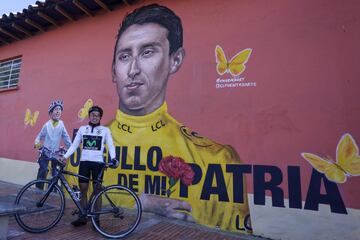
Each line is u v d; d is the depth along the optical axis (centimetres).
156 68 648
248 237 501
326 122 479
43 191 488
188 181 579
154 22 668
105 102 711
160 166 612
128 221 520
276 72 528
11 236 433
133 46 685
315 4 512
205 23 609
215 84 580
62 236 448
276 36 537
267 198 505
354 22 482
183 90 611
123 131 669
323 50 497
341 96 475
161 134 623
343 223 449
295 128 499
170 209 587
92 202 476
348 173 455
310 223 470
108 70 720
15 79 934
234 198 532
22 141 856
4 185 812
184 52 622
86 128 514
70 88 780
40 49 875
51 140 768
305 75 504
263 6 556
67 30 820
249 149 532
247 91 548
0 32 916
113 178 657
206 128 577
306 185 480
